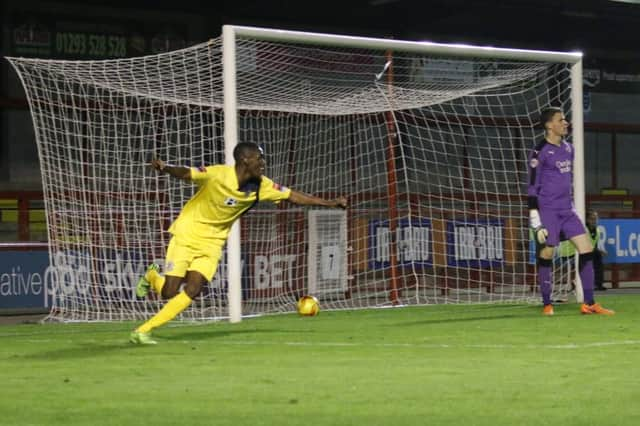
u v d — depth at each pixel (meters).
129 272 20.70
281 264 23.22
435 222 24.75
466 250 25.06
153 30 27.19
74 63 19.22
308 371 10.68
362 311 19.64
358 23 29.38
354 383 9.80
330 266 23.67
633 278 28.20
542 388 9.44
